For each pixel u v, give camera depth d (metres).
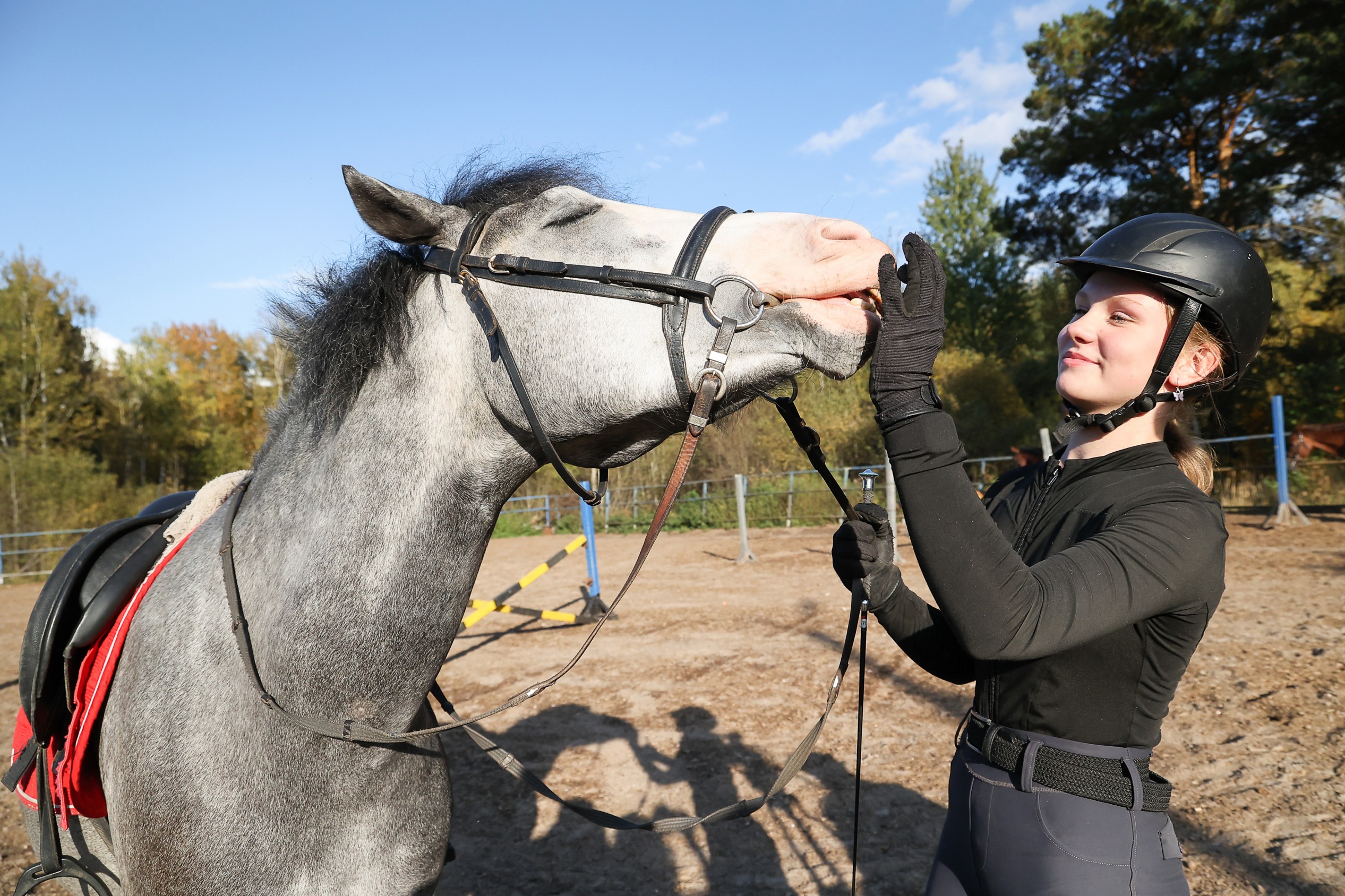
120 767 1.40
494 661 6.21
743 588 8.81
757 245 1.20
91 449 29.52
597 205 1.32
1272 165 15.30
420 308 1.31
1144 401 1.18
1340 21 14.55
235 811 1.30
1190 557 1.06
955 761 1.31
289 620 1.29
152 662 1.41
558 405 1.24
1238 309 1.17
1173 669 1.12
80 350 29.38
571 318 1.23
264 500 1.41
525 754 4.24
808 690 5.01
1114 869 1.08
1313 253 17.38
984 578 0.93
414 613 1.29
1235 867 2.79
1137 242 1.20
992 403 22.09
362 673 1.29
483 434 1.30
